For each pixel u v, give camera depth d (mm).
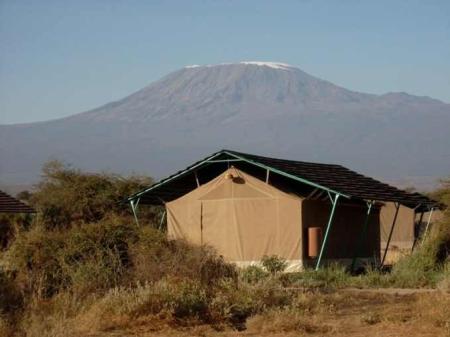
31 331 18188
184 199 38219
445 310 20641
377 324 20219
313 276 30625
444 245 30891
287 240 35969
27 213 41938
